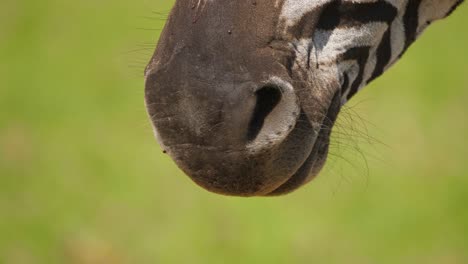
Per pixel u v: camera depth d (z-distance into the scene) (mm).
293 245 24203
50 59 34125
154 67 10078
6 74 33500
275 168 10125
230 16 10000
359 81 11312
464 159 26719
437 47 32969
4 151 28859
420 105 29172
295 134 10234
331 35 10695
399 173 26125
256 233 24641
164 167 27281
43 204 26594
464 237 24625
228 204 25656
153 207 25797
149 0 33750
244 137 9789
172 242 24547
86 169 27656
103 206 26188
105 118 30172
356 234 24578
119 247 24641
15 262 24734
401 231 24750
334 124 11094
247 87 9805
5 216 26266
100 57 33812
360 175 25484
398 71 31266
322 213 25266
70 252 24719
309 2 10375
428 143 27266
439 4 12031
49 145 29078
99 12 36812
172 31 10109
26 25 36469
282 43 10211
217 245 24344
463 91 30141
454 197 25641
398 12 11438
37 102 31625
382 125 27938
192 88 9797
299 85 10281
